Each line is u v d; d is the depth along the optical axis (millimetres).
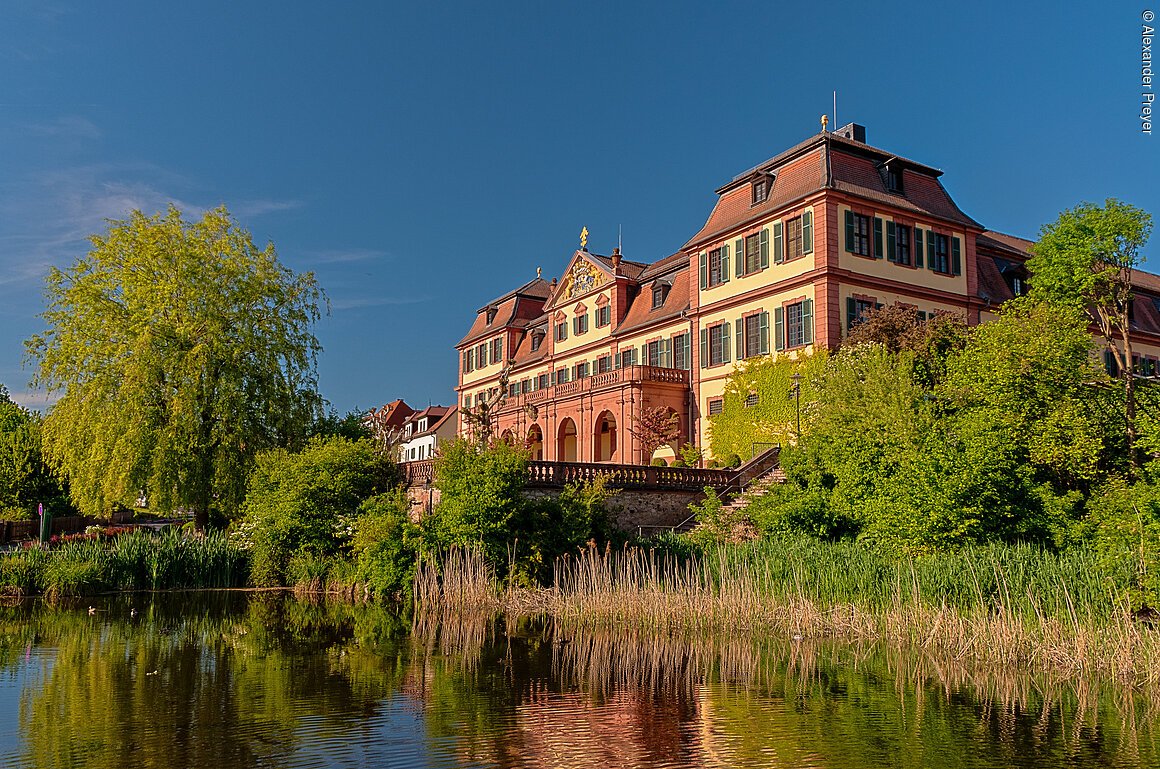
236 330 36125
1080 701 13617
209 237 36656
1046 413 24344
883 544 22984
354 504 30828
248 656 17125
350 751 10766
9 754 10500
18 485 48219
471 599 24406
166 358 34312
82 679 14852
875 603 20516
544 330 63938
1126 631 15680
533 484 29703
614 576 25906
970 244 41938
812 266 37281
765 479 33438
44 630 20250
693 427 43844
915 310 34344
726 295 42500
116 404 33500
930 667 16188
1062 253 32719
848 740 11414
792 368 37812
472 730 11789
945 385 27453
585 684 14805
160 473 33500
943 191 42125
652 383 43625
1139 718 12586
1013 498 22906
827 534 26297
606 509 28750
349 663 16531
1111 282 32938
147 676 15156
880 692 14219
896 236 39125
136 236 35781
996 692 14219
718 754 10766
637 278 53531
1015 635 16594
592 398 46844
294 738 11312
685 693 14133
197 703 13195
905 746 11156
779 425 38062
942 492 22000
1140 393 26547
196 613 23469
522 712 12828
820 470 27766
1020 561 19516
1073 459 23203
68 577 26859
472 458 27641
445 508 27203
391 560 26828
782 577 22844
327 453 31188
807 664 16562
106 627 20781
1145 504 18344
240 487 34906
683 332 46094
